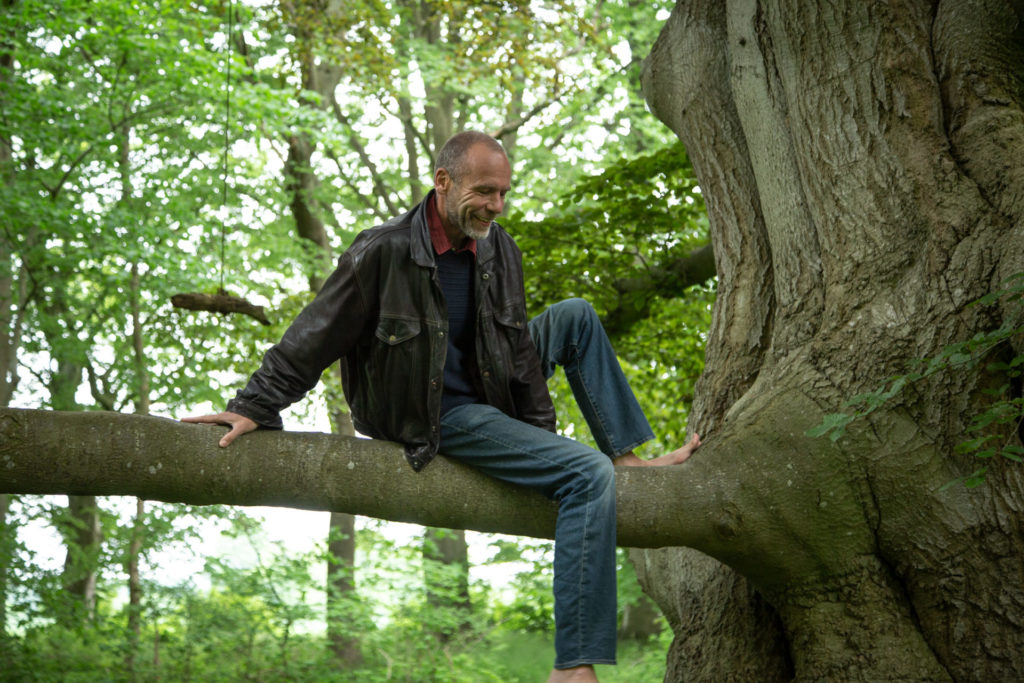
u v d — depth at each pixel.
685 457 3.41
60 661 9.20
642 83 5.16
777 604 3.56
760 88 4.27
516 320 2.91
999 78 3.80
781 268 4.05
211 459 2.81
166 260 10.49
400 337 2.78
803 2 4.06
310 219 13.77
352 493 2.87
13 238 10.50
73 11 9.41
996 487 3.31
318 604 9.69
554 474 2.78
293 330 2.83
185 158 13.81
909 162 3.71
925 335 3.41
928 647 3.32
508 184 2.71
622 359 9.50
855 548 3.36
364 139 15.71
